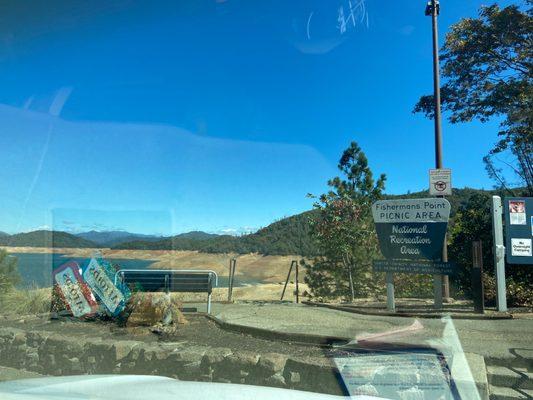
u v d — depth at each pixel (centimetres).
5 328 789
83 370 676
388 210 945
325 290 1166
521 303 985
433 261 905
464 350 613
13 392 297
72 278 905
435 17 1185
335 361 563
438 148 1172
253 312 910
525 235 921
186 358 615
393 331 704
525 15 1538
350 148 1191
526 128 1470
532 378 547
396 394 516
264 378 574
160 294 820
